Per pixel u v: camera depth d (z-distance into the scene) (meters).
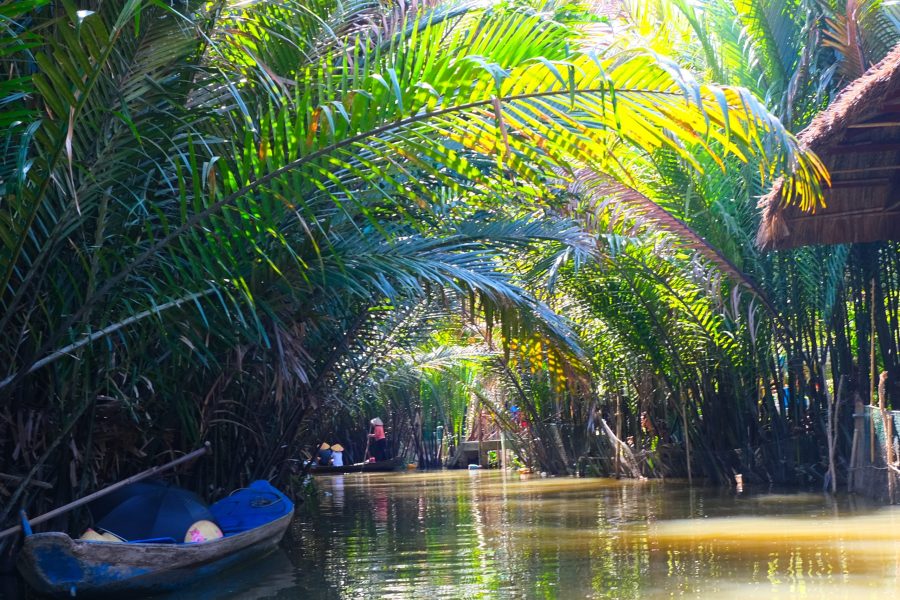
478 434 27.62
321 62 5.54
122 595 5.60
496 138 4.83
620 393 16.06
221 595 5.60
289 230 6.12
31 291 5.69
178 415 7.26
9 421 5.95
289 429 10.53
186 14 5.09
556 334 8.02
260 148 4.87
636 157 11.43
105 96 4.84
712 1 12.37
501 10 6.30
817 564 5.89
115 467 7.44
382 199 6.59
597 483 15.50
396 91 4.17
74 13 4.10
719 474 13.48
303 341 8.88
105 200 5.13
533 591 5.28
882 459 9.77
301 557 7.31
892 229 9.79
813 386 11.80
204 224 5.44
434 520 10.03
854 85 8.12
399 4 7.24
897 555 6.19
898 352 11.08
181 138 5.55
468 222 7.93
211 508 7.50
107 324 5.80
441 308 11.58
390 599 5.21
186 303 5.82
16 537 6.40
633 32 11.20
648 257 12.31
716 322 12.52
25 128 4.92
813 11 11.29
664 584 5.34
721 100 4.10
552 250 11.55
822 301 11.30
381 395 20.38
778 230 9.16
